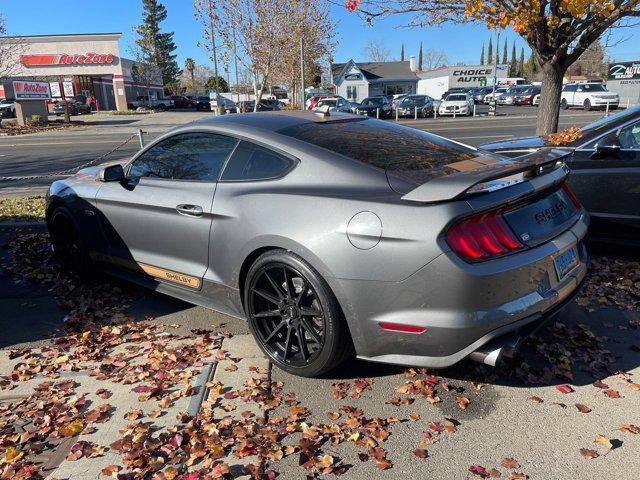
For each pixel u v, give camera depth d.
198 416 2.80
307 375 3.12
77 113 46.06
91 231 4.49
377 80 60.38
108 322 4.02
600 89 33.25
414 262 2.61
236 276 3.36
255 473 2.37
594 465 2.41
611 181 4.89
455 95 32.56
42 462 2.52
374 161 3.08
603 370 3.20
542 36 6.68
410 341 2.72
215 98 21.36
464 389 3.04
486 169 2.82
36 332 3.91
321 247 2.83
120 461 2.50
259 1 15.67
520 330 2.81
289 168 3.20
